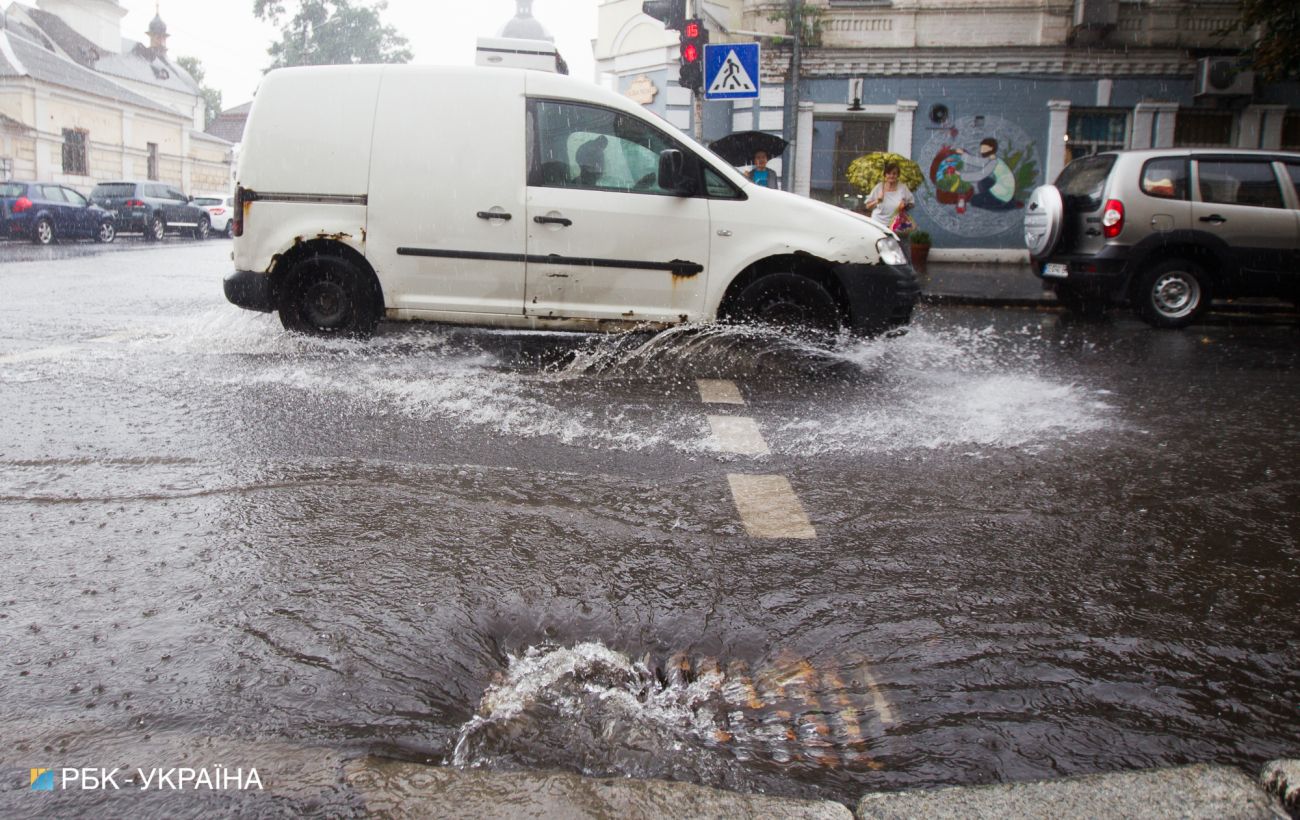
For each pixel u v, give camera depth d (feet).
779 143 46.26
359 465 14.30
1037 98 62.49
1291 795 6.42
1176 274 36.09
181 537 11.17
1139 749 7.45
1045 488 14.21
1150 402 21.07
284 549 10.89
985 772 7.09
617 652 8.84
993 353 28.27
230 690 7.88
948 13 61.87
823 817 6.20
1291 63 52.03
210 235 117.60
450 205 23.68
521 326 24.14
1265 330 36.40
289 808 6.31
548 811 6.24
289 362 22.40
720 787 6.83
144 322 28.96
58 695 7.72
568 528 11.93
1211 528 12.55
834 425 18.03
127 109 154.10
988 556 11.39
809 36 61.67
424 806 6.30
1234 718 7.93
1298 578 10.91
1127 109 62.85
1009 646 9.07
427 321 24.44
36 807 6.31
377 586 9.98
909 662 8.72
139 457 14.35
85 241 90.94
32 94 131.95
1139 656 8.95
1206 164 36.24
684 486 13.91
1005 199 63.67
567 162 23.79
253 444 15.26
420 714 7.67
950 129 63.21
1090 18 59.52
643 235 23.50
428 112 23.93
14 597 9.48
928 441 16.97
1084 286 36.88
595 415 18.30
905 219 44.21
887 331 24.03
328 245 24.38
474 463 14.69
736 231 23.49
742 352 24.02
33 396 18.19
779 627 9.38
